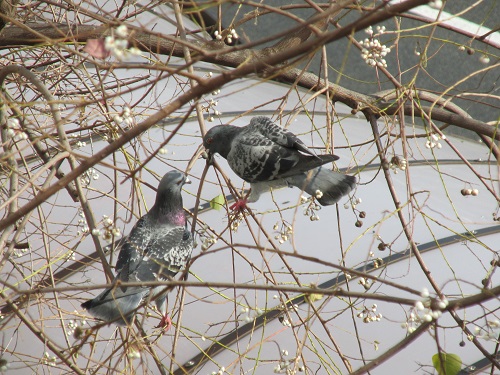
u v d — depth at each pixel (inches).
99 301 348.2
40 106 523.2
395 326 533.3
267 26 941.2
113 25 275.0
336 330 526.6
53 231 568.4
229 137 427.8
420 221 638.5
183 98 247.1
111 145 263.3
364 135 803.4
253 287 251.8
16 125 313.0
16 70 371.2
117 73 745.6
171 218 425.4
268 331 516.1
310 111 799.7
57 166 383.6
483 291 263.6
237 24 442.6
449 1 865.5
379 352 510.3
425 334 525.7
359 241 605.9
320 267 571.2
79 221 433.7
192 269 565.3
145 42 447.2
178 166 658.2
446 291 561.0
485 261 589.0
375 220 635.5
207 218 607.8
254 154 407.5
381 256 588.4
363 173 704.4
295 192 655.8
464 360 503.5
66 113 655.8
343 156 734.5
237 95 813.9
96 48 233.0
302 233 610.9
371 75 963.3
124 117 318.3
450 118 437.4
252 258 575.8
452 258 592.7
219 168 413.1
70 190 402.3
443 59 940.6
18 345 490.6
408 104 452.1
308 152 394.6
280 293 373.7
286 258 579.5
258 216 615.8
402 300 254.2
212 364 494.6
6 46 460.8
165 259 408.8
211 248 585.0
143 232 416.5
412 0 229.1
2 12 417.4
